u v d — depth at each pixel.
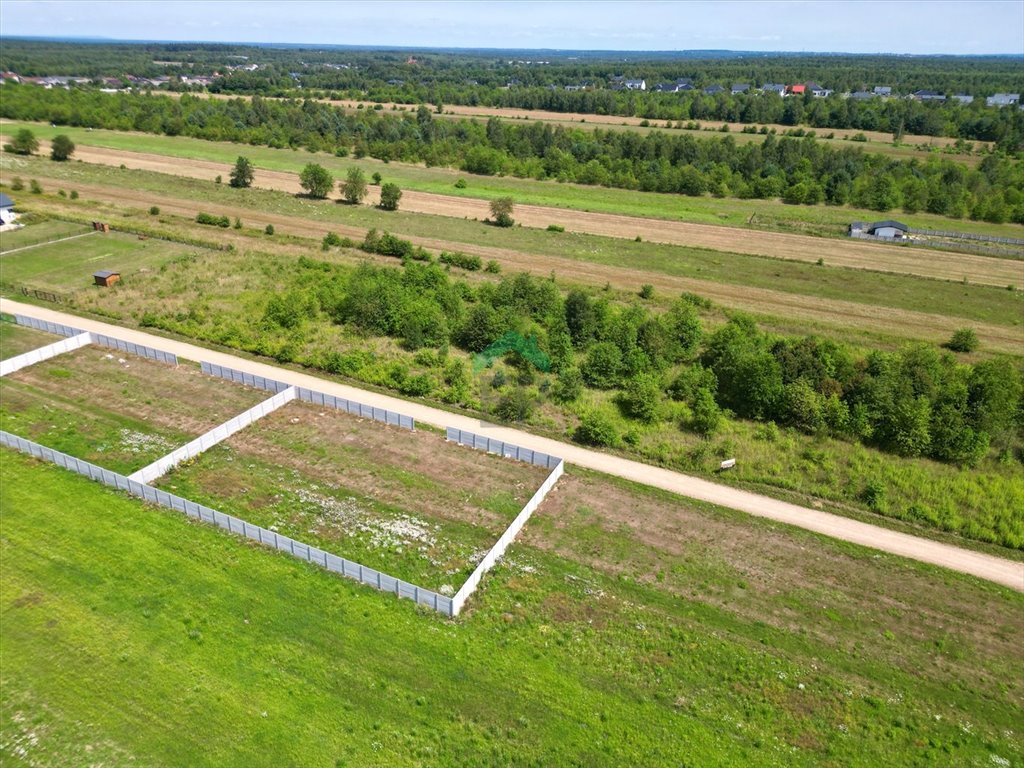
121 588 32.69
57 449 43.06
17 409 47.19
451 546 37.06
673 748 26.89
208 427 46.47
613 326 60.06
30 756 25.45
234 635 30.59
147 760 25.48
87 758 25.47
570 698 28.70
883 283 80.56
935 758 27.22
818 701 29.27
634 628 32.41
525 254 86.81
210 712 27.30
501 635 31.56
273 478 41.66
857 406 48.59
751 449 46.94
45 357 54.12
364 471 42.88
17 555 34.31
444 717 27.61
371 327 61.34
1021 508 41.38
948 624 33.59
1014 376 51.66
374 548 36.53
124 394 49.91
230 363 55.53
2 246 78.00
